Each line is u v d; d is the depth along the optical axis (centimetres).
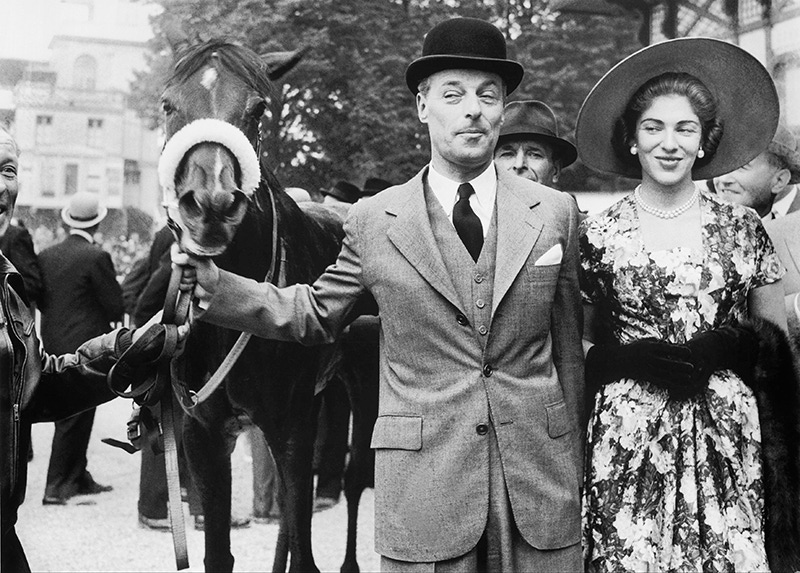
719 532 211
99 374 198
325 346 332
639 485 216
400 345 205
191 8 553
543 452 202
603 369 225
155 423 205
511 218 207
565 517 203
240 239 284
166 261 388
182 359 218
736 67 235
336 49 555
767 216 385
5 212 184
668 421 216
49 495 438
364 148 557
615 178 561
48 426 543
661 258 220
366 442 380
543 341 209
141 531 409
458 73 204
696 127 222
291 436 312
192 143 198
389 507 201
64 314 430
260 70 293
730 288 220
